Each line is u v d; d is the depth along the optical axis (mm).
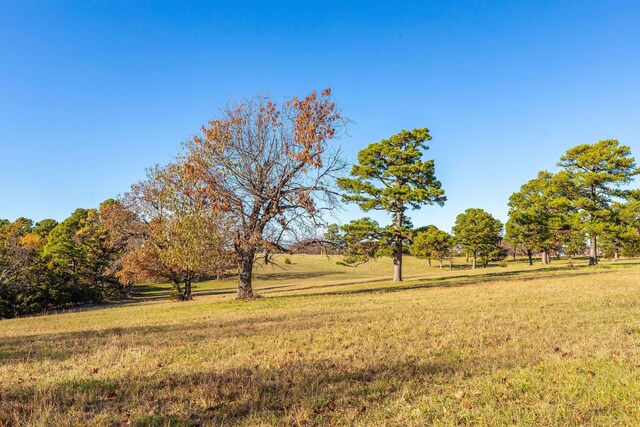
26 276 38844
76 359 9352
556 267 48719
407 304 17969
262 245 24438
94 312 27953
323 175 24844
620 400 5363
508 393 5812
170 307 26609
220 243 25250
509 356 7871
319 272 84562
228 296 40625
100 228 53125
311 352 8961
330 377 6949
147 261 38000
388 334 10703
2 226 79812
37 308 38250
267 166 25000
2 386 7129
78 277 47062
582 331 9938
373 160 40781
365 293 26828
